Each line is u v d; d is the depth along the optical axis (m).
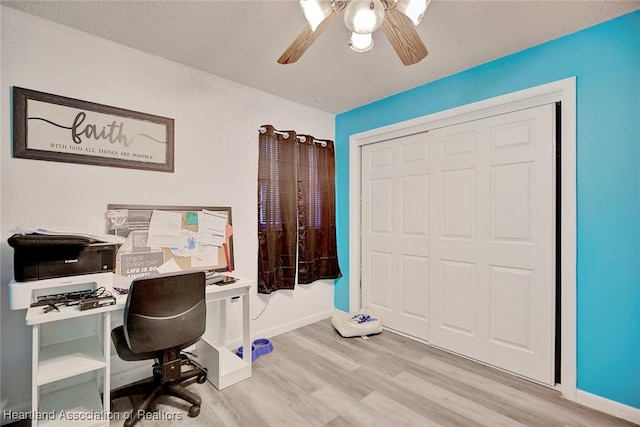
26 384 1.74
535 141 2.13
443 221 2.63
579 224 1.93
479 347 2.40
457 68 2.41
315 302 3.33
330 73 2.49
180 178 2.35
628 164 1.77
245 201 2.73
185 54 2.20
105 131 2.01
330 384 2.10
